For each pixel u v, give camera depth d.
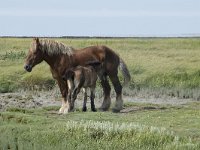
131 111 22.08
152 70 34.22
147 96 28.58
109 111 22.22
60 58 21.59
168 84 31.86
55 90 29.31
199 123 18.27
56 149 14.33
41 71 32.53
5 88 29.94
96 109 22.61
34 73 31.78
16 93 28.72
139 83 31.75
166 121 18.66
